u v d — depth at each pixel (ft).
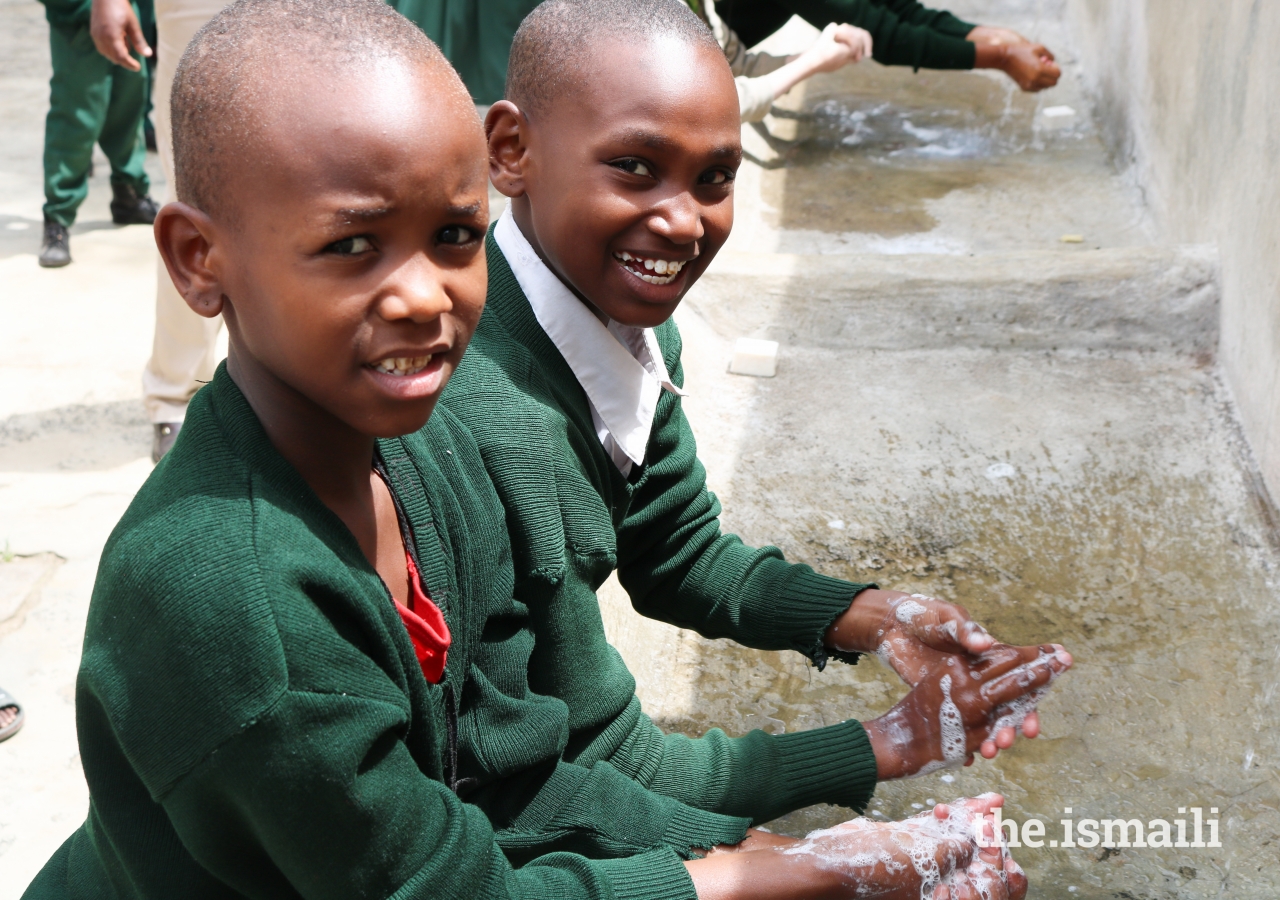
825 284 11.23
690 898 4.26
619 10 4.84
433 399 3.48
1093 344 11.10
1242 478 9.43
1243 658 7.75
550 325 5.20
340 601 3.46
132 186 15.07
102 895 3.94
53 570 8.39
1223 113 11.14
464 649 4.27
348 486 3.84
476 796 4.63
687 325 10.96
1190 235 12.08
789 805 5.38
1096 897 6.15
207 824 3.41
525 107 4.99
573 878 4.12
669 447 5.89
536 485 4.74
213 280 3.46
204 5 9.52
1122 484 9.42
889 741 5.48
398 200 3.21
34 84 20.17
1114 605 8.26
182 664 3.23
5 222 15.20
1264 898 6.15
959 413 10.28
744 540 8.79
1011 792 6.81
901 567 8.61
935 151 16.15
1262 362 9.57
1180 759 7.02
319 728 3.29
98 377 11.43
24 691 7.25
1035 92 16.47
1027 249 13.34
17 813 6.36
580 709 5.04
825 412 10.30
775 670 7.70
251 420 3.57
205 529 3.33
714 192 4.94
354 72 3.21
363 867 3.45
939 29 15.88
